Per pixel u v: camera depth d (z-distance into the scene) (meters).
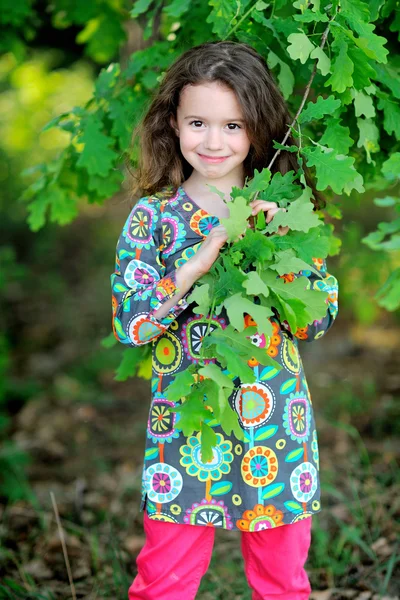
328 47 2.01
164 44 2.62
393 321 6.24
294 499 2.03
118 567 2.85
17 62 4.05
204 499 2.01
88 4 3.59
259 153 2.05
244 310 1.80
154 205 2.05
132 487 3.78
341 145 2.05
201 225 2.03
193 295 1.87
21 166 9.09
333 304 2.06
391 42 2.45
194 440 2.01
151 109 2.09
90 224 9.63
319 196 2.17
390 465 3.79
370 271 3.39
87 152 2.56
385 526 3.17
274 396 2.01
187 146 1.96
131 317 1.95
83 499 3.71
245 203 1.83
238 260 1.88
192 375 1.85
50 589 2.86
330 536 3.18
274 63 2.12
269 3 2.17
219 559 3.06
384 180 2.76
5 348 5.48
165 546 2.06
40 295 7.32
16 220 8.55
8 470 3.97
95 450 4.35
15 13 3.56
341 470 3.78
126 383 5.39
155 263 2.03
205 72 1.91
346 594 2.73
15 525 3.41
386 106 2.27
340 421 4.40
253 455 1.99
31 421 4.74
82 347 6.09
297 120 1.99
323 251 1.90
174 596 2.06
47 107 9.62
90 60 10.18
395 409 4.45
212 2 2.16
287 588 2.10
